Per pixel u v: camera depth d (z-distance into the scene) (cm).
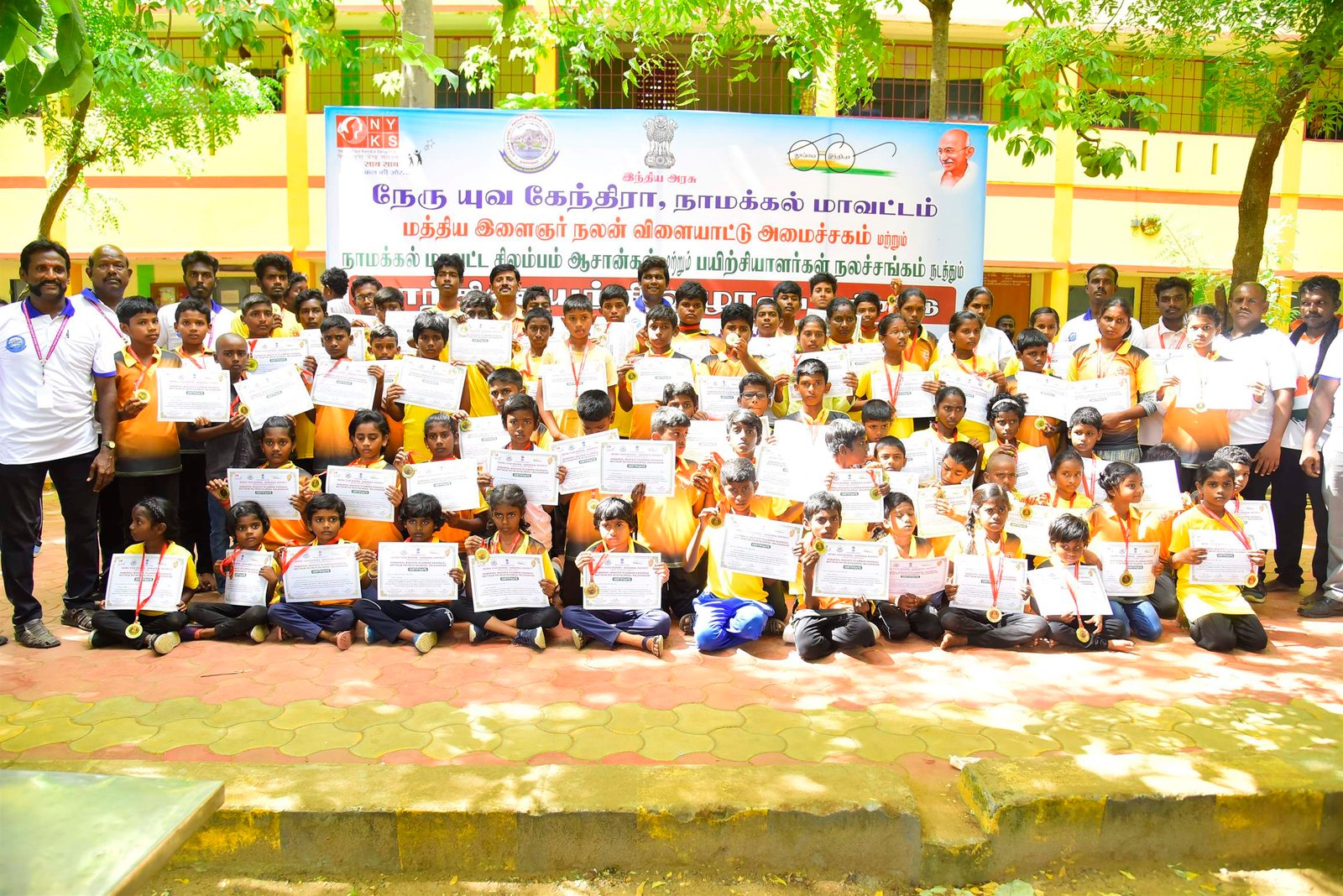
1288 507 578
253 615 454
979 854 275
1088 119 724
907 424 578
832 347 593
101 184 1235
